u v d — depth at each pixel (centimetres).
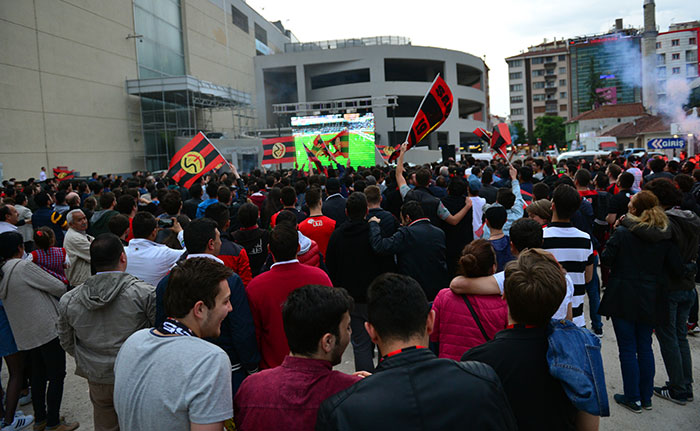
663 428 364
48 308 394
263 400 183
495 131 1063
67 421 420
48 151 2503
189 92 3353
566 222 342
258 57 5475
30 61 2409
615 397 406
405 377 155
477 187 721
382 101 5544
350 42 5925
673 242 373
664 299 371
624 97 11312
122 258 303
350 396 154
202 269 204
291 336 188
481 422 150
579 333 199
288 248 309
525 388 196
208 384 182
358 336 429
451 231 584
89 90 2830
